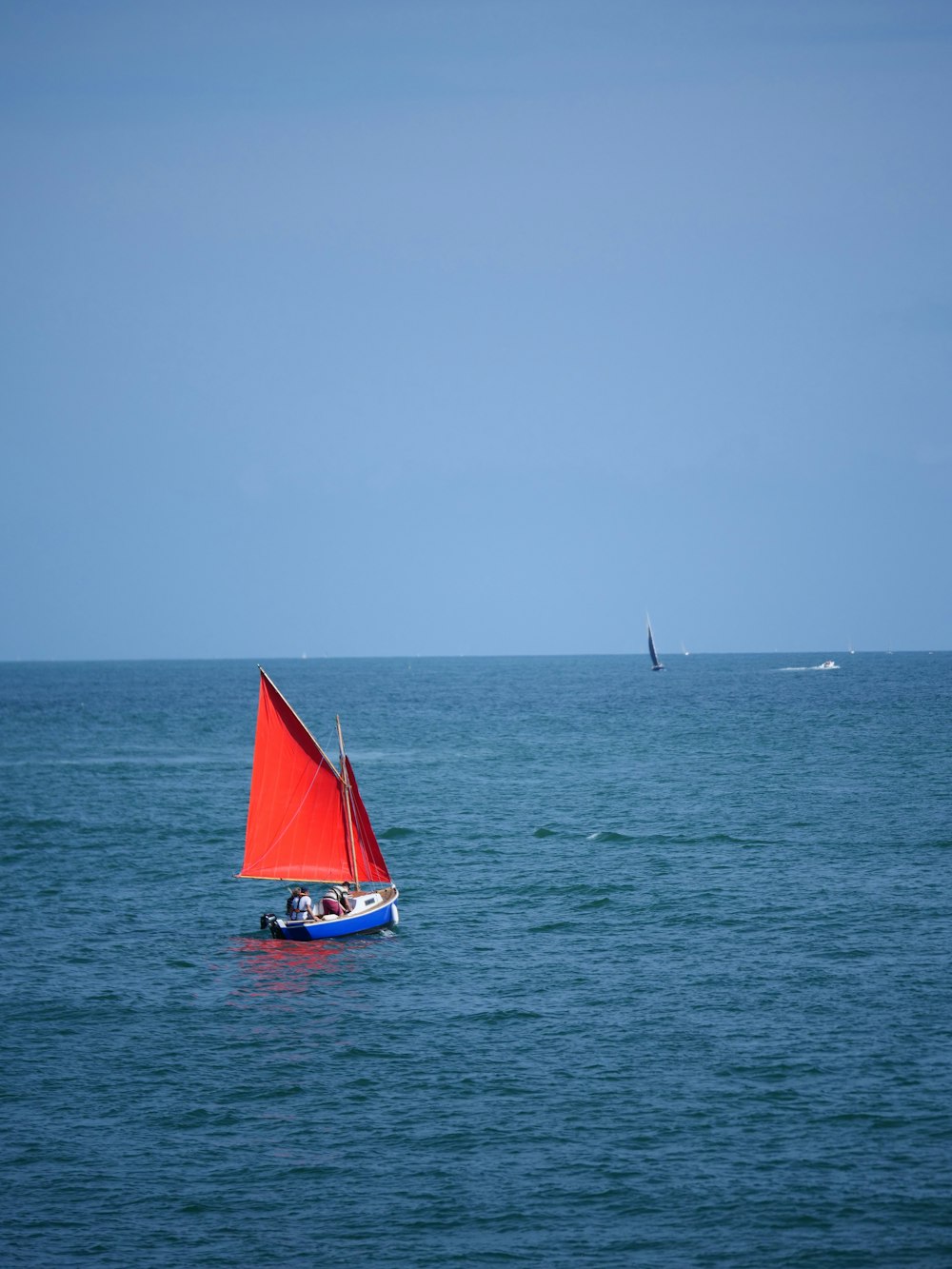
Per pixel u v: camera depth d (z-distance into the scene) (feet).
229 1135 403.75
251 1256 334.85
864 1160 373.61
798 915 652.89
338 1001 533.14
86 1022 508.94
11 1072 455.63
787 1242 333.83
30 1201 363.35
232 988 554.05
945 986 524.11
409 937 639.76
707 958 579.89
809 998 514.68
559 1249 334.44
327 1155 388.78
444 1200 360.69
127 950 623.77
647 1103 416.26
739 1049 459.73
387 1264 329.72
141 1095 434.71
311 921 640.58
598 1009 510.99
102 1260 333.01
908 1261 324.39
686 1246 334.03
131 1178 376.89
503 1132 400.26
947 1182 360.07
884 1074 432.66
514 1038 481.05
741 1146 384.88
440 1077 444.96
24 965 593.83
